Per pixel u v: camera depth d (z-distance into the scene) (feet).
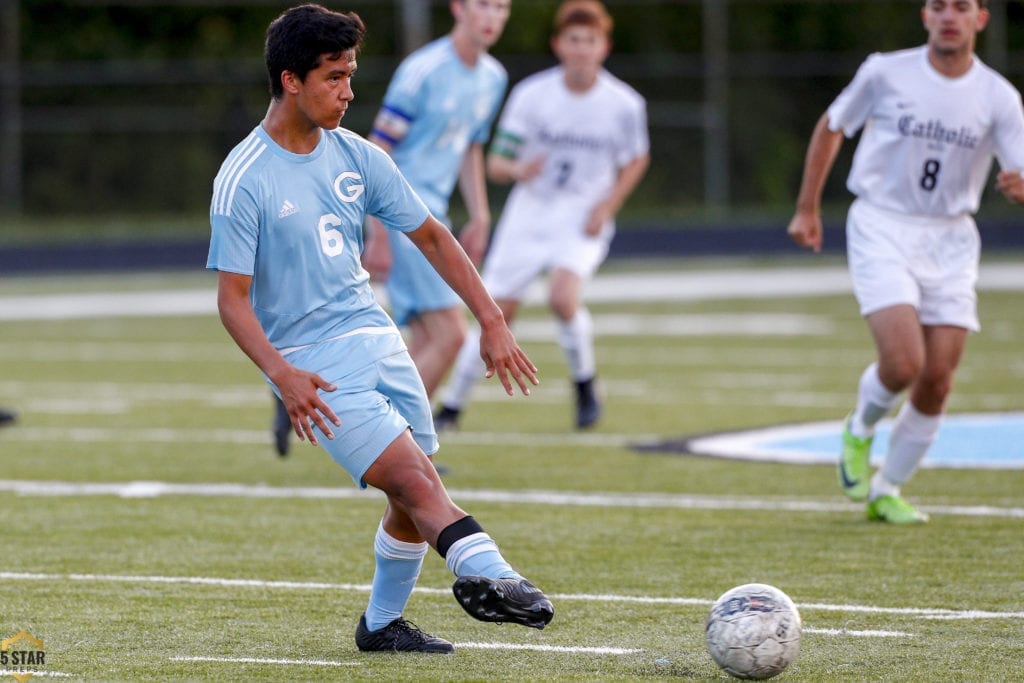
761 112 356.59
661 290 257.14
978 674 51.16
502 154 120.67
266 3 387.55
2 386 150.51
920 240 78.33
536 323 211.82
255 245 50.47
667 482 93.61
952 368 78.13
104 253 306.76
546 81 120.57
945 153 77.25
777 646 49.08
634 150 121.70
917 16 389.60
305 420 48.88
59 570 69.82
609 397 138.41
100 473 98.63
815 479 94.17
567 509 84.99
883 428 115.34
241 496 90.17
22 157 335.06
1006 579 66.64
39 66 356.79
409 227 52.70
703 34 387.55
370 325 52.21
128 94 340.39
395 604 55.16
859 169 79.87
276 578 68.23
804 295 243.60
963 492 88.38
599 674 51.47
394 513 53.26
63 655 54.44
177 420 125.29
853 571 68.59
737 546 74.54
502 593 45.80
